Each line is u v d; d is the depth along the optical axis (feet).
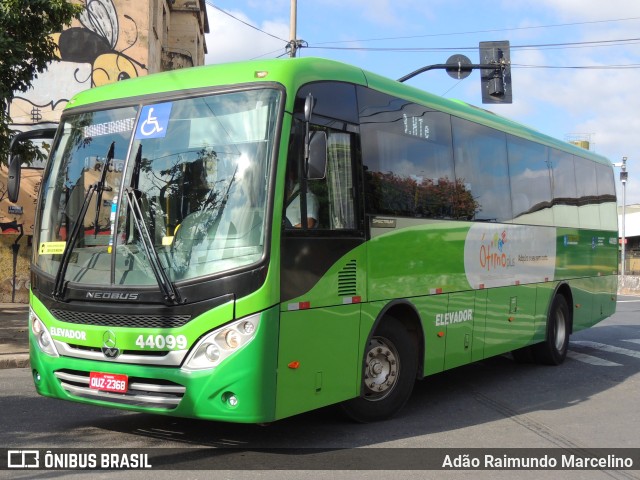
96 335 19.30
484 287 29.68
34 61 40.04
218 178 19.08
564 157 39.78
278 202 18.58
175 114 20.15
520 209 33.58
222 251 18.35
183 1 85.30
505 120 33.60
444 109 27.84
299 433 22.22
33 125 60.34
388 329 23.66
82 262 20.06
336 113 21.52
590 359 40.73
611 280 46.70
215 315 17.94
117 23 62.34
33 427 22.44
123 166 20.18
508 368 37.19
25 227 59.82
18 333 42.57
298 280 19.11
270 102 19.22
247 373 17.78
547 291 36.42
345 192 21.48
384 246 23.00
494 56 51.08
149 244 18.78
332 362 20.43
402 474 18.38
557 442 22.33
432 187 26.27
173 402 18.26
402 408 26.63
